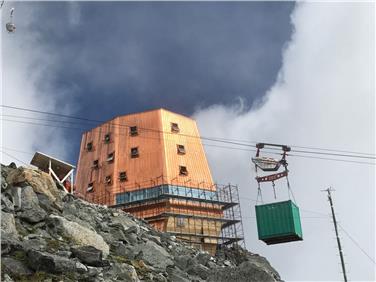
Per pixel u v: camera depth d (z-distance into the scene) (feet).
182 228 192.75
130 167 212.84
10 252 67.21
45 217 84.02
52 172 120.47
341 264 147.64
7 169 98.22
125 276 73.41
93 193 212.43
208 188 209.26
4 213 74.79
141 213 197.26
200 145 228.43
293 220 150.82
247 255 184.75
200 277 96.32
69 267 66.39
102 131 232.73
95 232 88.84
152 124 224.94
